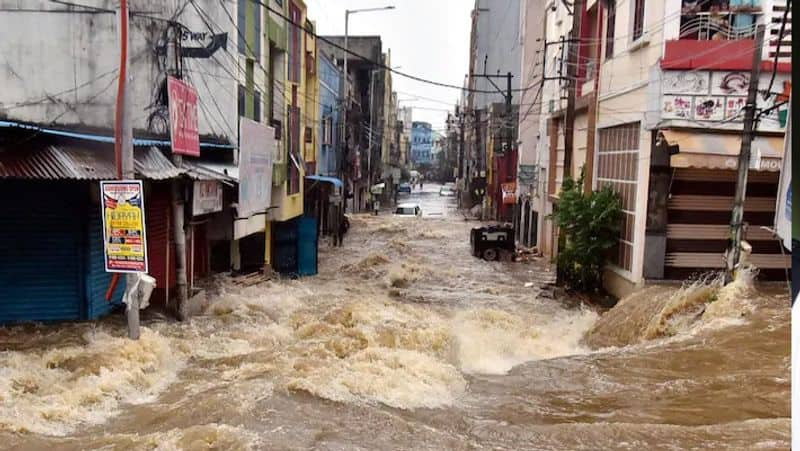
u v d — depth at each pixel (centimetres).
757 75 1084
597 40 1755
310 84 2327
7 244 938
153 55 1084
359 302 1355
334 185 2364
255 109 1563
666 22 1272
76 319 975
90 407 639
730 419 630
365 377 757
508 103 3169
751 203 1400
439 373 815
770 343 891
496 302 1605
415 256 2492
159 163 998
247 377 754
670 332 1072
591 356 954
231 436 543
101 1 980
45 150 839
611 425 602
